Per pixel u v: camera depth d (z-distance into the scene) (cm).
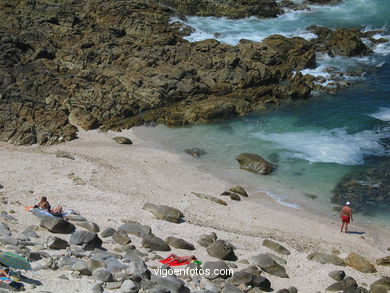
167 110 5019
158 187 3738
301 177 3997
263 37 6712
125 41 5938
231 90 5347
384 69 5975
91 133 4647
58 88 5166
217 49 5741
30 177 3588
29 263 1883
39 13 6544
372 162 4188
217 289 2045
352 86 5581
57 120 4644
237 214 3453
